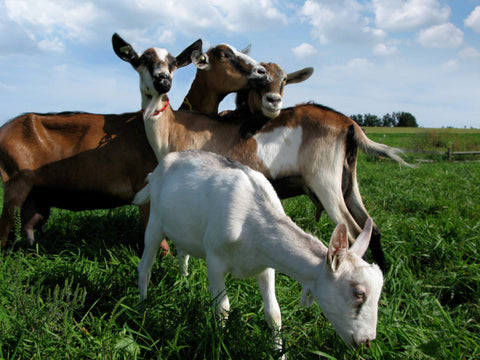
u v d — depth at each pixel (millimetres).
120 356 1265
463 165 6109
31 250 2107
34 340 1244
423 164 6320
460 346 1341
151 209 1694
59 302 1324
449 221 2320
